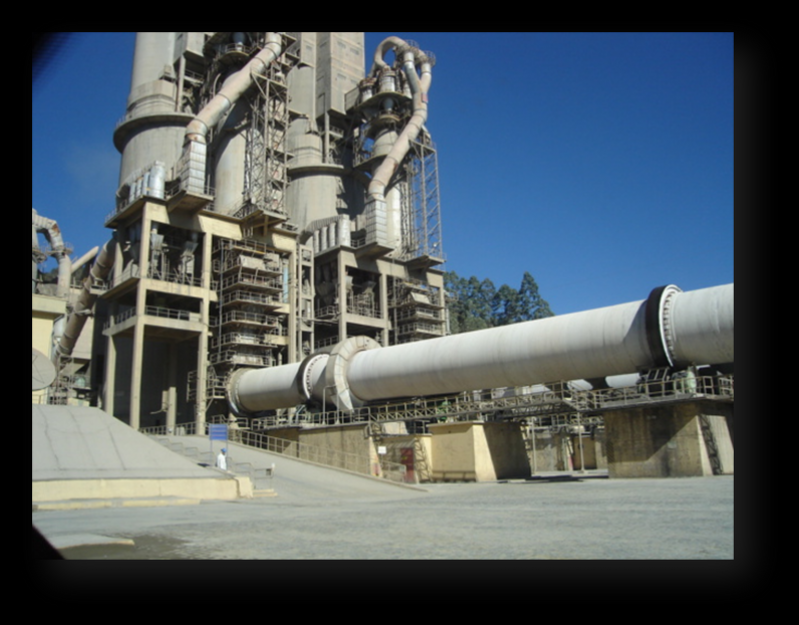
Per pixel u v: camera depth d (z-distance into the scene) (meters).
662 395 29.56
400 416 41.97
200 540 11.73
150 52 75.62
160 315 59.41
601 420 49.41
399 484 31.34
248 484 25.66
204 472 26.23
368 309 71.00
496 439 38.19
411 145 75.62
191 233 59.19
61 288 68.44
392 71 80.00
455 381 39.84
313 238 73.31
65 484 20.80
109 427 27.94
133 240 57.91
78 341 73.75
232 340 58.16
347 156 88.31
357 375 45.50
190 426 59.34
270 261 62.59
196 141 57.66
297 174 82.19
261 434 50.28
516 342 36.72
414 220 76.25
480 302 130.25
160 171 58.34
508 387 38.25
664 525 12.00
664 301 31.44
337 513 17.86
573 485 27.41
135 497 22.31
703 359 30.28
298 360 63.69
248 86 64.69
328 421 48.44
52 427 26.22
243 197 65.44
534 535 11.38
